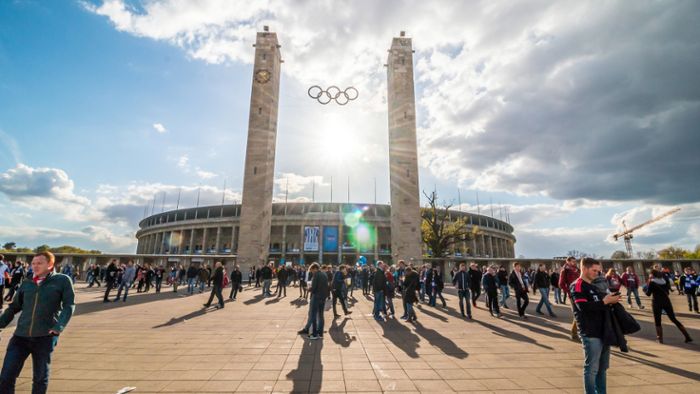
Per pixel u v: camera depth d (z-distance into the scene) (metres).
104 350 7.97
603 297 4.73
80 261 36.91
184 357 7.38
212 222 80.94
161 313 13.82
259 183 44.53
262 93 47.47
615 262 36.75
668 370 6.59
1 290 12.41
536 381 5.89
